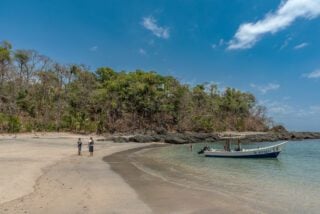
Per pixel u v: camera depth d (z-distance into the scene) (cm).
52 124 7131
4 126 6231
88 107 8281
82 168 2498
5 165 2356
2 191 1512
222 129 10588
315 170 2819
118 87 8612
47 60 8981
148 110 9075
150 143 6338
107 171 2403
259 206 1438
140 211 1298
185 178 2206
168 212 1302
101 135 7225
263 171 2727
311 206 1452
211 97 12062
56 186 1716
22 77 8556
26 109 7631
